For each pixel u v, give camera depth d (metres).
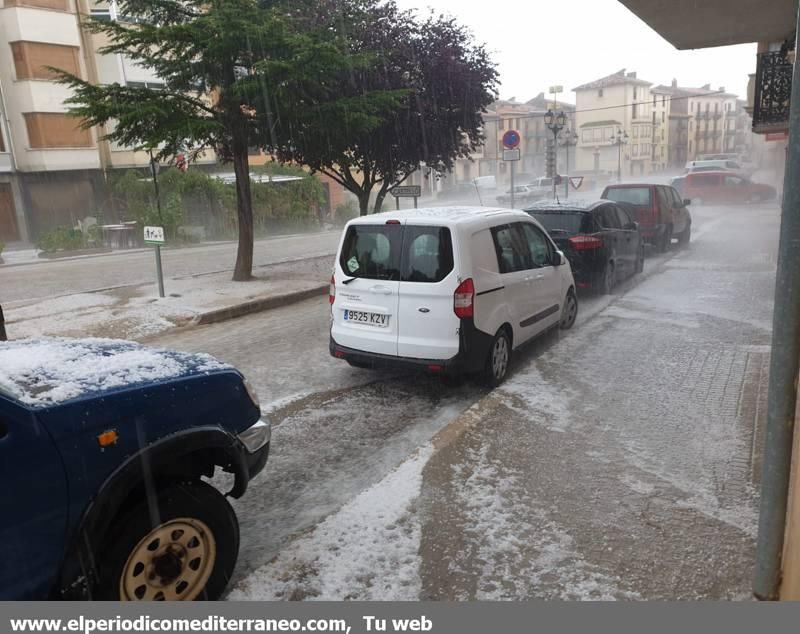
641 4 9.48
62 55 27.47
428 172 15.81
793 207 2.67
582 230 9.67
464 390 6.14
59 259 20.19
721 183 28.70
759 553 2.98
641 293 10.34
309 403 5.90
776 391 2.84
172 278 13.34
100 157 29.41
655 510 3.81
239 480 3.15
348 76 12.85
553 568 3.29
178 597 2.85
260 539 3.70
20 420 2.38
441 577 3.24
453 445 4.75
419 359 5.69
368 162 14.50
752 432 4.88
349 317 6.07
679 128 85.06
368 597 3.10
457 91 14.12
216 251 20.58
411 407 5.75
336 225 33.81
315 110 11.04
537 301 6.87
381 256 5.86
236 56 10.57
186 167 25.92
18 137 27.19
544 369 6.52
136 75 29.73
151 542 2.76
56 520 2.47
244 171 12.15
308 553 3.46
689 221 16.25
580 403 5.55
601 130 73.81
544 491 4.06
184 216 24.73
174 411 2.86
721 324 8.16
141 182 25.80
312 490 4.29
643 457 4.51
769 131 15.09
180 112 10.39
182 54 10.75
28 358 3.09
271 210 28.39
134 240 23.33
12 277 15.66
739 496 3.95
